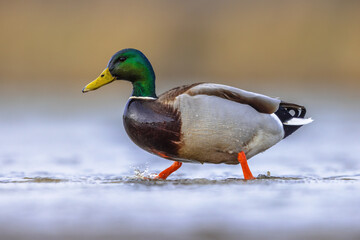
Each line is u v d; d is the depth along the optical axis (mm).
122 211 6414
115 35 36062
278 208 6531
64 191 7812
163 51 36625
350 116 21422
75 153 13492
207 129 8805
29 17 36531
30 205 6781
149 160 12398
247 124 8953
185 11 37469
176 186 8234
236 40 37094
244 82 34469
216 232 5469
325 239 5211
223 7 38125
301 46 36625
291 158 12570
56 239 5230
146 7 37125
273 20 37344
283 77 36562
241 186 8211
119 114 23078
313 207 6559
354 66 36344
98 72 35750
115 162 12023
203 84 9023
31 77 36250
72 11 36594
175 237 5289
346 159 12234
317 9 37406
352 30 36719
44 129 18703
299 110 9633
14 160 12172
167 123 8836
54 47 36156
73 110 24438
